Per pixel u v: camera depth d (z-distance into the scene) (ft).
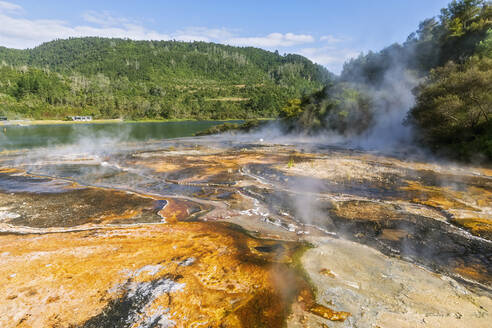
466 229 24.97
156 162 62.64
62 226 25.67
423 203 32.27
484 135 60.44
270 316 13.69
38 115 321.32
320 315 13.73
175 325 13.05
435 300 14.99
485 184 40.60
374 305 14.52
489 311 14.20
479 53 96.17
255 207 31.58
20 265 18.19
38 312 13.85
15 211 30.07
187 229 24.98
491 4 125.08
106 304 14.46
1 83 384.47
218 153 77.66
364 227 25.71
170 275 17.12
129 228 25.14
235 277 17.03
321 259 19.45
